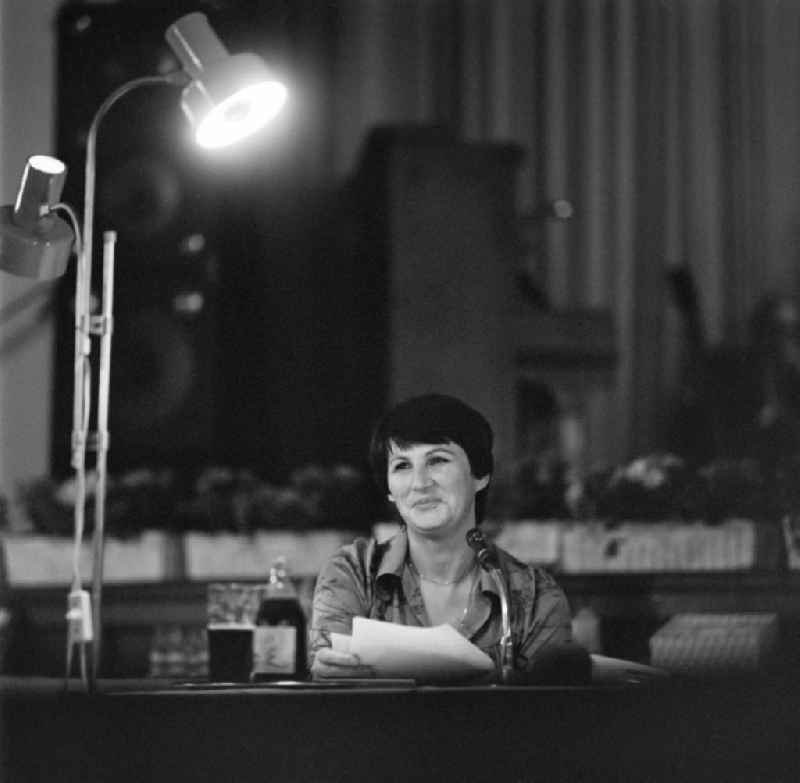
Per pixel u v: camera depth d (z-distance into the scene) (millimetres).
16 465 12500
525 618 5004
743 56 14398
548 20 14141
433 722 3529
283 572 5152
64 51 11117
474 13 14031
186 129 11148
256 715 3490
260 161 13266
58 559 7863
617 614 6973
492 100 14047
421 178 11391
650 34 14297
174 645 7297
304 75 13656
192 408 11133
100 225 11070
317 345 13070
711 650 6684
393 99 13867
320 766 3496
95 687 4164
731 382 12844
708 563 7270
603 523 7379
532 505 8039
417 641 4434
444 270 11344
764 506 7312
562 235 14086
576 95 14188
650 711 3602
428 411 5062
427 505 5008
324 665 4484
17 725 3455
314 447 12867
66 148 11078
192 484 11047
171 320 11156
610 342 11477
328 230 13312
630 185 14203
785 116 14414
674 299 13594
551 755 3555
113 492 8008
